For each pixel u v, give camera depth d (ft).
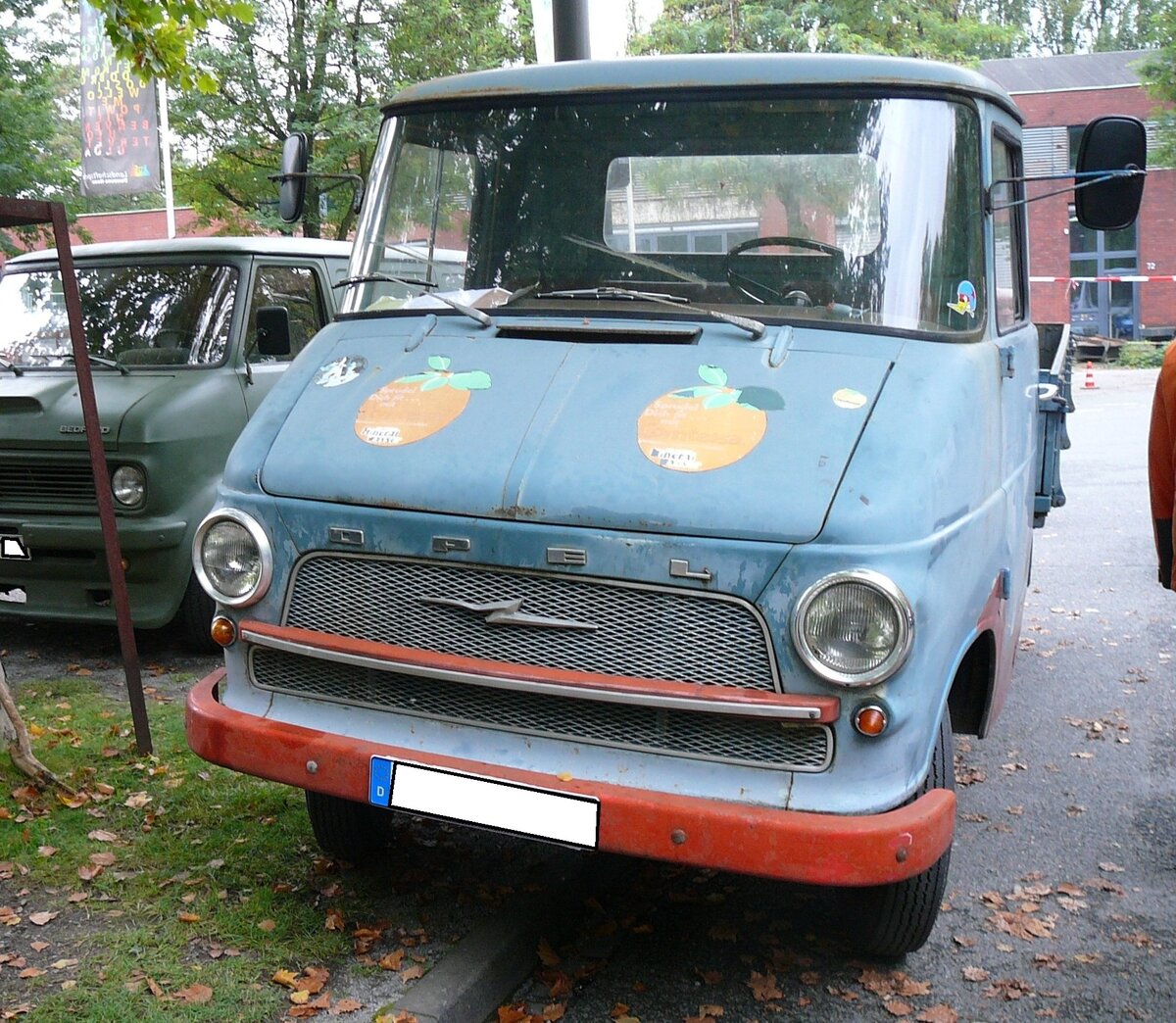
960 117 13.92
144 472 22.70
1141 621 27.45
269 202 51.96
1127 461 50.93
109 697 21.48
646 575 11.07
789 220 13.69
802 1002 12.63
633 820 10.93
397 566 12.04
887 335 12.79
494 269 14.70
